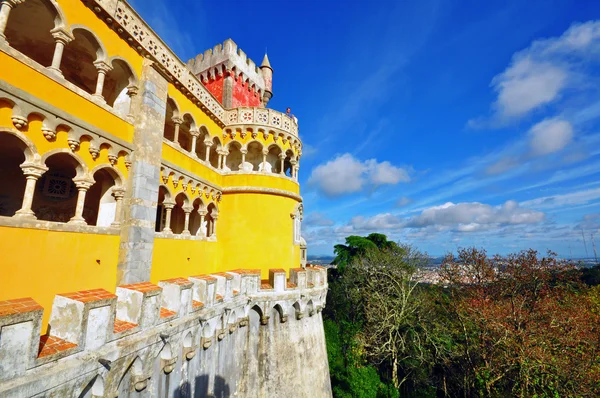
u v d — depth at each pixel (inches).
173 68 624.7
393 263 1386.6
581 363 823.1
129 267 465.4
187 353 430.3
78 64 587.8
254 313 649.0
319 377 773.9
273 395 640.4
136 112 518.0
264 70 1309.1
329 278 1761.8
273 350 660.7
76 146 403.5
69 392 251.0
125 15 493.7
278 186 868.6
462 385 1144.2
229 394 555.2
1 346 205.0
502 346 997.2
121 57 492.1
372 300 1365.7
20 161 589.9
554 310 930.7
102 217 494.0
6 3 333.7
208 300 490.3
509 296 1195.3
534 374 911.0
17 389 209.5
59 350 249.6
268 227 833.5
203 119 767.7
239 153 962.7
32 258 341.1
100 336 290.0
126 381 327.0
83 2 426.3
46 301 354.0
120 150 476.7
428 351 1210.0
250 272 646.5
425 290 1467.8
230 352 568.1
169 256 593.6
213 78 1079.0
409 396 1232.8
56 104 374.0
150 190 521.0
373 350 1259.8
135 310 351.6
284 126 917.2
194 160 704.4
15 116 329.4
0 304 233.3
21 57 335.6
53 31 389.4
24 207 342.6
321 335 853.2
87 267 412.8
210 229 828.6
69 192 620.1
